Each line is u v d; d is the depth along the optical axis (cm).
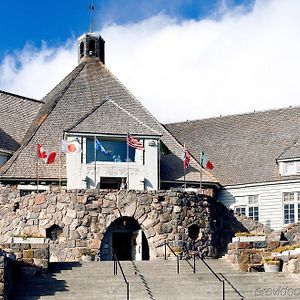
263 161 4722
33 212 3844
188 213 3912
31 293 2650
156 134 4209
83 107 4709
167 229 3844
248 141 4962
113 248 3806
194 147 5062
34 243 2966
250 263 3188
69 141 4012
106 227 3784
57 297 2598
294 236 3938
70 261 3500
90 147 4116
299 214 4459
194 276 2958
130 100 4838
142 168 4166
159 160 4259
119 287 2744
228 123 5219
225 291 2733
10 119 4675
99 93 4859
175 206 3884
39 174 4141
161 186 4316
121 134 4116
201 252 3912
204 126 5272
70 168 4066
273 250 3209
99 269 3034
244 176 4672
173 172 4409
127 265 3133
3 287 2494
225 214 4206
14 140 4509
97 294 2652
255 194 4600
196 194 3975
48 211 3816
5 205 4025
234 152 4909
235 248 3209
